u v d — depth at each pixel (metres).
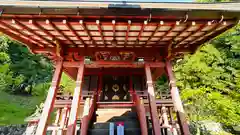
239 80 13.02
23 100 21.44
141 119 7.49
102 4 3.96
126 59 6.96
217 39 16.05
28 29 4.84
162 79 18.38
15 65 22.95
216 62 15.09
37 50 6.84
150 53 7.04
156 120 5.90
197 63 14.48
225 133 12.24
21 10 3.87
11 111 17.31
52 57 7.33
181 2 4.15
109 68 11.39
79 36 5.62
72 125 5.85
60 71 6.64
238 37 14.39
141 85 11.48
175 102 6.39
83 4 3.93
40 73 25.08
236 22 4.32
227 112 11.48
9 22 4.25
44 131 5.55
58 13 3.95
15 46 24.36
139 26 4.63
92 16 4.05
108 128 8.16
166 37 5.81
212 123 13.19
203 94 12.96
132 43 6.49
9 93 22.33
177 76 15.02
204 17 4.15
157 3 4.13
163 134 10.37
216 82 13.73
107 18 4.16
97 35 5.49
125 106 10.40
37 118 12.06
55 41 6.04
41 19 4.19
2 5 3.79
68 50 6.91
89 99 8.80
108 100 11.72
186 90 13.62
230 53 15.62
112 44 6.37
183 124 6.00
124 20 4.22
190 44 6.89
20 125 13.88
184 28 4.81
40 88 23.09
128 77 12.23
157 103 9.94
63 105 9.79
